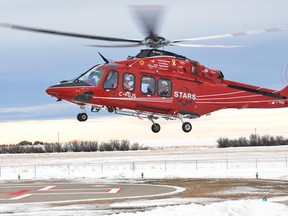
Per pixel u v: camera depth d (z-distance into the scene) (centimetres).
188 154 7406
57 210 1853
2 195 2475
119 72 2578
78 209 1877
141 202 2069
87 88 2536
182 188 2684
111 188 2780
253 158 5706
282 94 3006
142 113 2683
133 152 8931
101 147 10369
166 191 2531
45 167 5191
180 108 2697
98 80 2556
